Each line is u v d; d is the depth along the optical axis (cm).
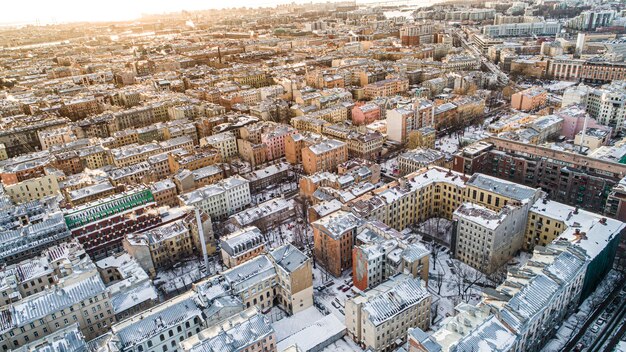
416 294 16588
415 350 13475
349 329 16750
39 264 19712
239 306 16888
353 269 19438
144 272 19538
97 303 16988
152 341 15275
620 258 19912
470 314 14650
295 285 18062
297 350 13912
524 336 14050
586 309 17700
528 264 16825
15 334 15512
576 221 19650
